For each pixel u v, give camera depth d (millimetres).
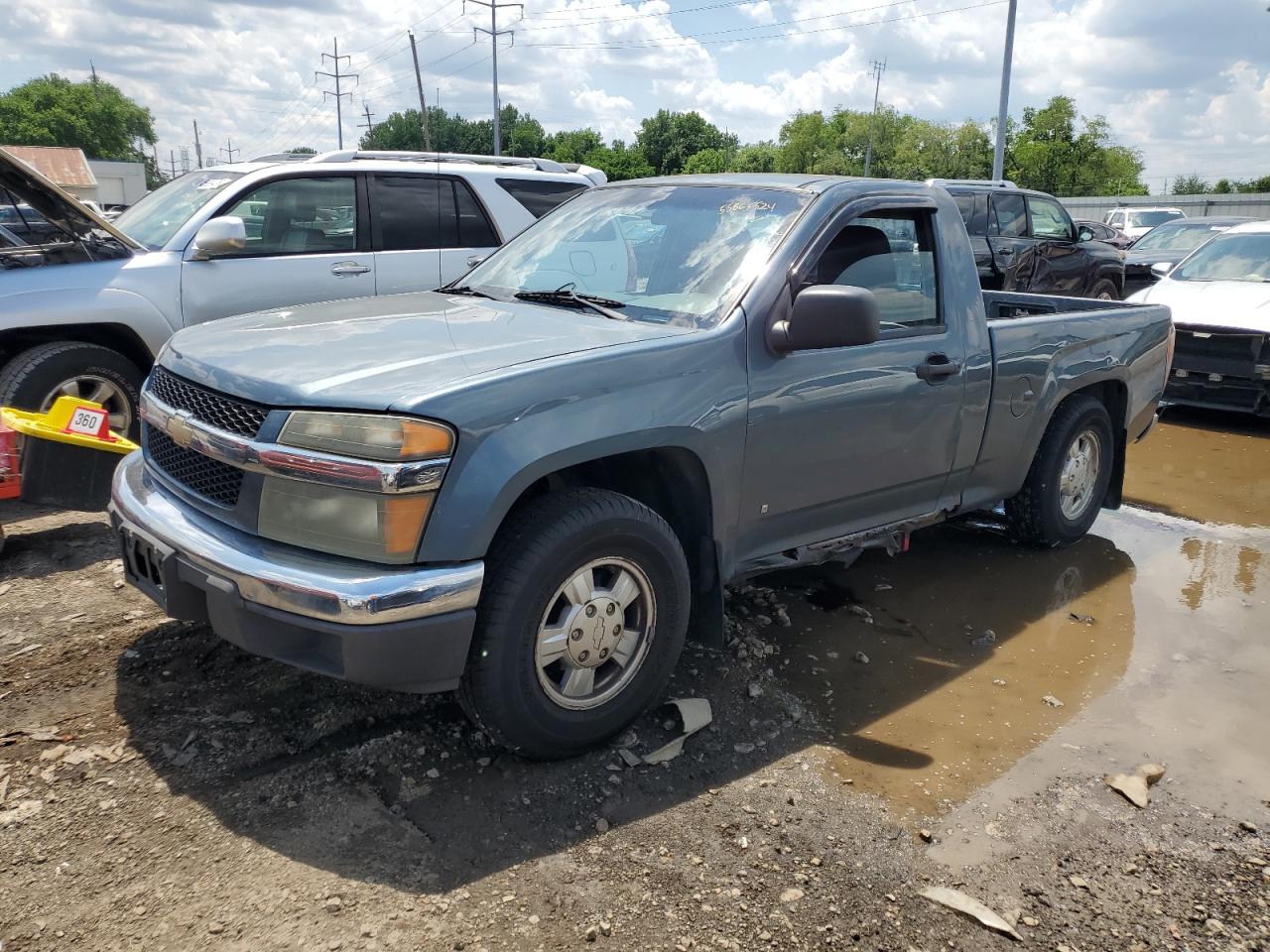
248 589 2705
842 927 2502
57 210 5289
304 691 3445
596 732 3137
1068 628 4453
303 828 2740
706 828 2861
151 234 6102
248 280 6012
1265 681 3998
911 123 92250
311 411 2727
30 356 5172
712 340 3307
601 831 2816
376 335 3248
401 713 3342
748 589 4676
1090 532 5844
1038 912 2602
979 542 5539
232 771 2979
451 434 2688
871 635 4273
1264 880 2773
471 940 2379
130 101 99688
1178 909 2641
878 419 3898
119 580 4328
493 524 2746
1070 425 5070
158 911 2406
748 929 2473
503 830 2791
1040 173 72125
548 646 2975
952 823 2965
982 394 4406
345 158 6715
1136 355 5469
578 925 2449
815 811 2977
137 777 2922
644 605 3211
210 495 3004
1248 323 8148
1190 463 7555
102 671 3521
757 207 3818
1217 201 40156
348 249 6492
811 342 3303
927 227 4254
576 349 3062
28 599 4098
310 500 2732
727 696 3621
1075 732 3555
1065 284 13227
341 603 2594
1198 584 5047
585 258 4027
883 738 3439
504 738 2965
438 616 2686
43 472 4363
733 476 3408
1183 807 3111
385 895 2506
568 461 2904
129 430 5527
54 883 2482
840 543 4043
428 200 6844
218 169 6668
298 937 2352
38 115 90625
